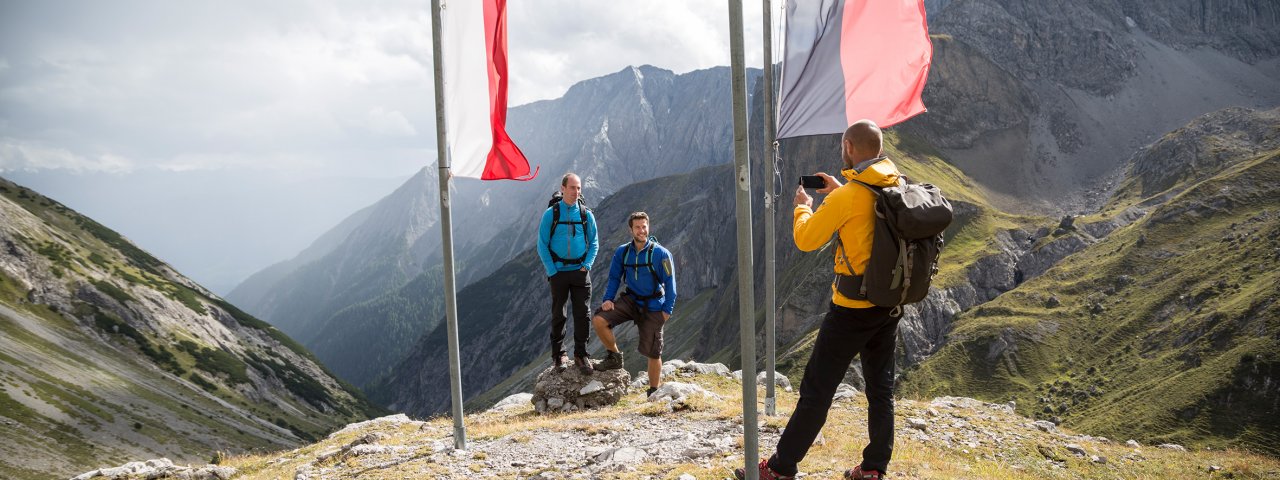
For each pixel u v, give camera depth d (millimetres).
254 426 186000
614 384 14633
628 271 13844
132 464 13000
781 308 166625
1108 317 149750
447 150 9992
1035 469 10766
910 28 8445
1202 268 150875
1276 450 100000
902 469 8523
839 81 8555
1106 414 120562
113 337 198875
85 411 151375
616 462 8852
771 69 10414
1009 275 181375
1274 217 157250
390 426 15031
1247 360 113000
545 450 9852
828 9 8570
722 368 18375
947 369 145625
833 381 6066
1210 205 176500
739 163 5520
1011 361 144375
